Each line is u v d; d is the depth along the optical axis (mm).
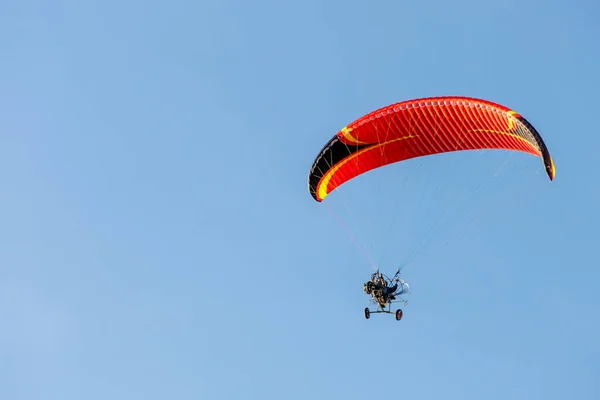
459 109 122562
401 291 124812
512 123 119188
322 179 133750
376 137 128875
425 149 130625
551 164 113812
